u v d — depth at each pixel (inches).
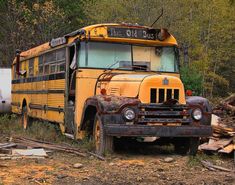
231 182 318.0
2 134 576.1
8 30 1355.8
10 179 313.6
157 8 1252.5
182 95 398.6
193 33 1326.3
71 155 406.9
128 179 321.1
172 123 392.5
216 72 1587.1
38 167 352.8
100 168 354.0
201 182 316.2
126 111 382.0
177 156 416.2
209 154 422.0
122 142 462.6
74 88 464.1
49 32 1244.5
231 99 573.0
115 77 423.2
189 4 1336.1
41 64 596.1
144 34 466.3
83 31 449.4
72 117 462.3
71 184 305.1
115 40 458.3
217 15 1401.3
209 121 405.4
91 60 452.1
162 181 317.1
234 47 1524.4
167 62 473.1
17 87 741.3
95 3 1366.9
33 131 565.0
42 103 579.8
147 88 388.8
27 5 1385.3
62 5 1411.2
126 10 1275.8
